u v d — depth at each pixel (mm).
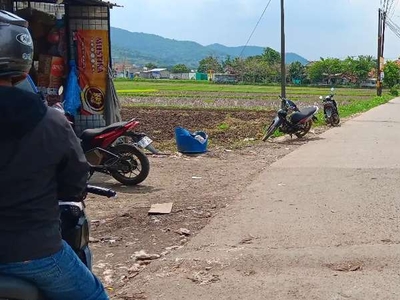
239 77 113188
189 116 25859
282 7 20203
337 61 111625
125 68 165625
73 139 2783
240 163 11617
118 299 4797
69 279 2766
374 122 22172
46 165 2664
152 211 7488
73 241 3199
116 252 6027
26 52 2861
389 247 5855
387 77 73625
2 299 2572
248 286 4992
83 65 11602
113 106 11883
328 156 12172
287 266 5422
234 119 24406
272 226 6684
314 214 7168
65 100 11234
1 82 2809
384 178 9398
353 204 7641
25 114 2607
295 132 15773
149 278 5230
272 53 124625
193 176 10180
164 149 14000
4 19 2809
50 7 11570
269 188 8828
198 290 4941
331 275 5199
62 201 3033
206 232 6543
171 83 91125
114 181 9734
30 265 2619
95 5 11406
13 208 2605
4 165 2590
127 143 9383
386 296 4742
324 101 20328
